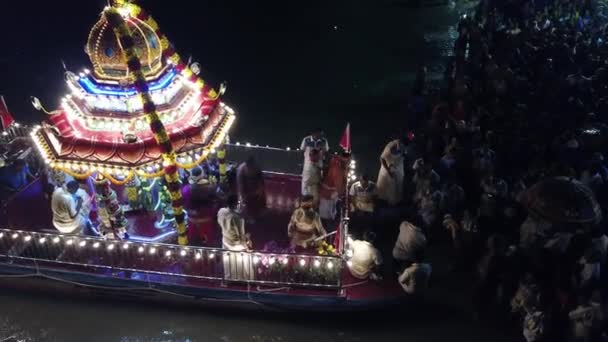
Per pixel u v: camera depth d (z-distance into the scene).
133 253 12.00
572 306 11.12
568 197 11.61
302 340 11.66
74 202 12.34
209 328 11.96
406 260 12.30
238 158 15.87
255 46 30.03
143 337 11.77
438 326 11.75
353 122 21.42
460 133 16.66
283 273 11.66
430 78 24.91
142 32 11.20
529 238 12.52
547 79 19.78
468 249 13.23
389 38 30.48
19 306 12.52
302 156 15.49
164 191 13.17
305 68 26.97
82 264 12.11
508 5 26.80
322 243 12.36
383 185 15.16
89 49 11.40
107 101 11.55
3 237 12.45
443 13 33.78
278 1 37.22
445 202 14.18
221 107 12.64
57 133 11.41
